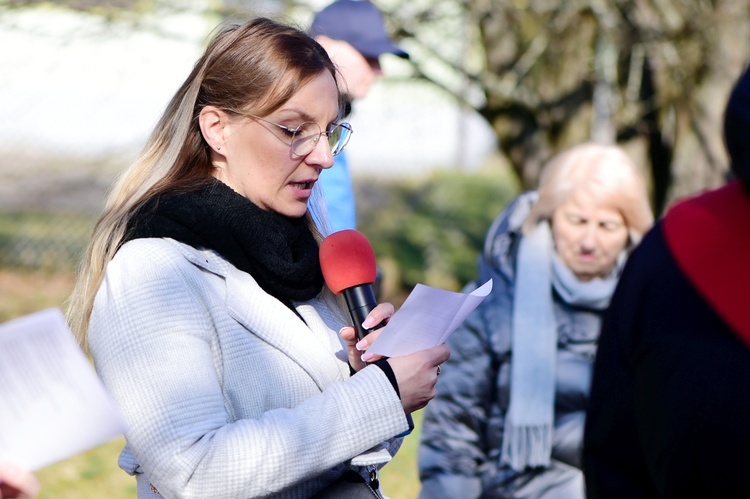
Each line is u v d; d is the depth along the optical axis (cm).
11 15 820
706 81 709
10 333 158
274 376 207
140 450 190
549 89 804
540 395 311
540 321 315
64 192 1041
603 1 723
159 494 207
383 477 563
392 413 198
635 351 176
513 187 1205
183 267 204
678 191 741
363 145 1154
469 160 1265
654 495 177
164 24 859
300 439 191
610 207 311
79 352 163
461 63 830
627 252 316
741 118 165
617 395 179
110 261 205
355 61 378
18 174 1022
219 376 203
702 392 165
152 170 220
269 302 213
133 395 191
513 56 802
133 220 210
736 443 163
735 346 165
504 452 314
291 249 223
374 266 227
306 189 219
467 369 320
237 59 213
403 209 1152
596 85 786
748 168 165
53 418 161
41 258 1045
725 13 690
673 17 711
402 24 775
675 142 753
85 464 583
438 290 201
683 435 167
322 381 212
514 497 312
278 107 210
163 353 193
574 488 310
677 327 169
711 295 166
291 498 205
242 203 213
